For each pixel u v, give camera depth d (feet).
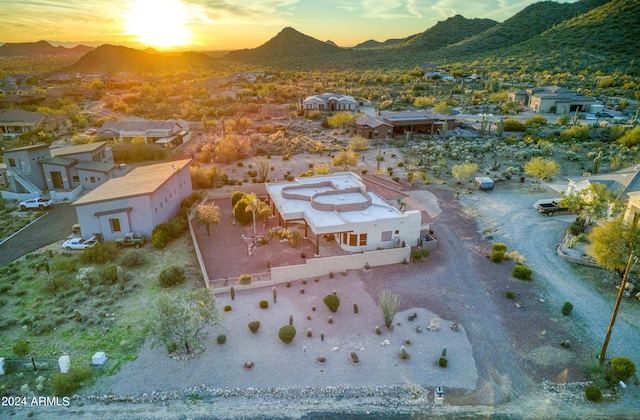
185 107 465.06
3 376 94.07
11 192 202.39
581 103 418.31
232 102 503.20
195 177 218.38
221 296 124.57
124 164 256.73
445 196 207.00
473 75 626.23
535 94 437.99
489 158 270.67
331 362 98.89
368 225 145.07
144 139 312.29
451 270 139.13
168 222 166.71
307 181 189.57
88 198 157.38
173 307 98.84
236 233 167.43
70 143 316.60
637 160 230.68
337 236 154.92
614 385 92.53
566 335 108.27
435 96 517.14
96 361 96.63
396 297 111.24
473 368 97.45
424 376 95.09
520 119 390.21
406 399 89.10
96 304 118.32
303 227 170.09
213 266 140.97
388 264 142.31
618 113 397.80
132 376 94.27
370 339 106.52
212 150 279.90
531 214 183.01
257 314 116.16
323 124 382.42
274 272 129.70
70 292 124.16
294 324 111.86
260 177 228.43
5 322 109.70
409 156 280.72
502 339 107.04
